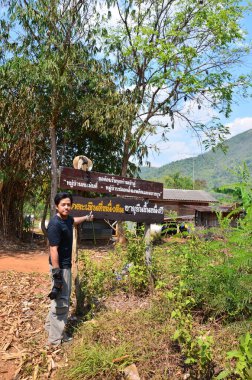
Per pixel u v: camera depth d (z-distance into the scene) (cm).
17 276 744
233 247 474
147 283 570
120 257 686
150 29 1258
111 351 396
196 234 627
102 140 1451
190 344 368
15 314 527
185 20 1349
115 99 1256
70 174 546
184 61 1293
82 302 519
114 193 587
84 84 1312
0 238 1246
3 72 1119
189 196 2445
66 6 1162
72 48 1167
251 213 469
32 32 1159
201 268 538
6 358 412
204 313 467
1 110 1204
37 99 1192
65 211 446
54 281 429
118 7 1320
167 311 470
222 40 1306
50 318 441
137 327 444
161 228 1292
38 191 1484
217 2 1294
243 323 423
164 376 367
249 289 443
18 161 1252
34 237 1461
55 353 421
